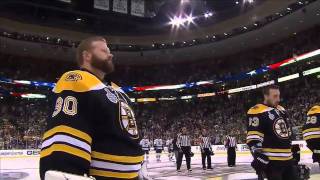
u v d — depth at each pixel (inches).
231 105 1437.0
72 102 75.2
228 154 677.9
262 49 1398.9
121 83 1621.6
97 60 86.4
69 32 1326.3
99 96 77.5
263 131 178.2
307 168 257.4
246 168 624.7
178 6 1200.2
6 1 1043.9
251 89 1375.5
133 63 1630.2
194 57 1561.3
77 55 89.3
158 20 1277.1
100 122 77.2
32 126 1251.8
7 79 1389.0
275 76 1336.1
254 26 1229.1
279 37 1298.0
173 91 1621.6
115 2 1171.9
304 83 1253.1
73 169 70.6
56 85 81.0
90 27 1310.3
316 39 1176.2
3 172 583.8
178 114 1536.7
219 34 1337.4
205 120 1403.8
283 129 179.8
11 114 1320.1
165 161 892.6
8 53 1429.6
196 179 469.1
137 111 1590.8
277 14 1128.8
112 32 1347.2
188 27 1305.4
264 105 181.6
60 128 73.2
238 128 1180.5
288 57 1259.8
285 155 178.4
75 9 1149.7
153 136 1208.8
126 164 79.8
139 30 1343.5
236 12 1165.1
